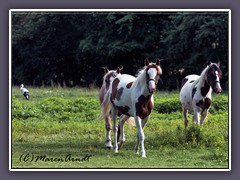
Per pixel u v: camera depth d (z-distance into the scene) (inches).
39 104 863.1
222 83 1316.4
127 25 1425.9
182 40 1323.8
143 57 1528.1
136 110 517.0
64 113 808.9
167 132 597.3
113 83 566.6
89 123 753.0
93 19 1540.4
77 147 585.0
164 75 1439.5
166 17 1459.2
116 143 554.6
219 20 1262.3
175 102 854.5
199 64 1350.9
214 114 821.9
